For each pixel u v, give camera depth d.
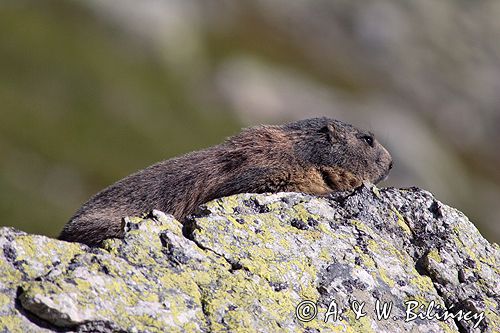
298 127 19.20
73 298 10.95
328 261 13.62
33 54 75.62
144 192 17.91
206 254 12.93
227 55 97.44
